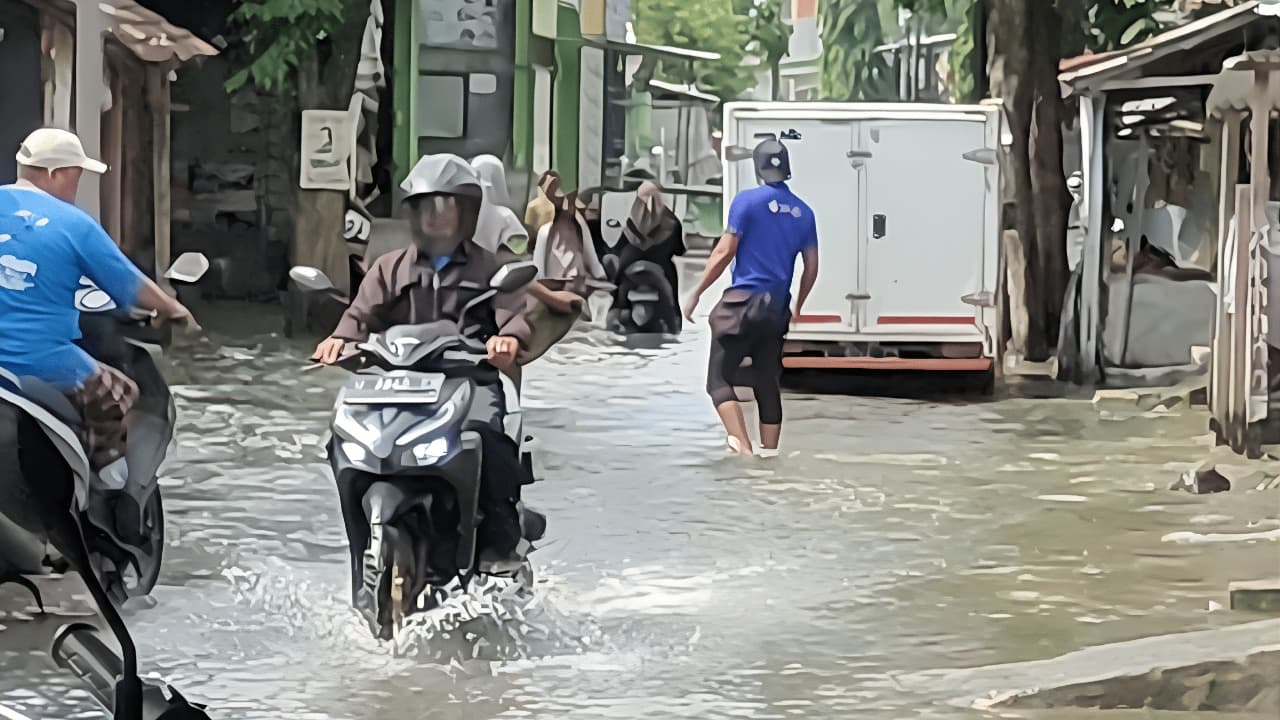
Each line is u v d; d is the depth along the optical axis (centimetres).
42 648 1121
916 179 2741
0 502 978
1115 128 3142
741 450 2030
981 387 2758
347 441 1132
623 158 7344
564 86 6412
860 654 1130
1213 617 1236
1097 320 2914
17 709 989
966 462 1991
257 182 4678
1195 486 1792
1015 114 3241
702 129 8144
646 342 3794
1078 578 1370
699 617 1231
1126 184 3139
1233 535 1548
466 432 1139
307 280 1158
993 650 1141
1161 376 2988
